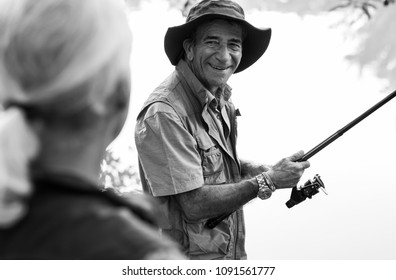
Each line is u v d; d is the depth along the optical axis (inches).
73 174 51.9
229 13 163.2
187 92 162.7
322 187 169.6
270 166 177.6
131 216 50.7
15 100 50.7
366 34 205.6
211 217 159.6
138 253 48.3
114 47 51.0
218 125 165.8
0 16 51.2
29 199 50.4
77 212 49.9
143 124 159.6
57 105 50.8
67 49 50.1
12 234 49.6
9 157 48.5
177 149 157.2
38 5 50.6
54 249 49.1
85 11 50.6
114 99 52.4
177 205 160.9
